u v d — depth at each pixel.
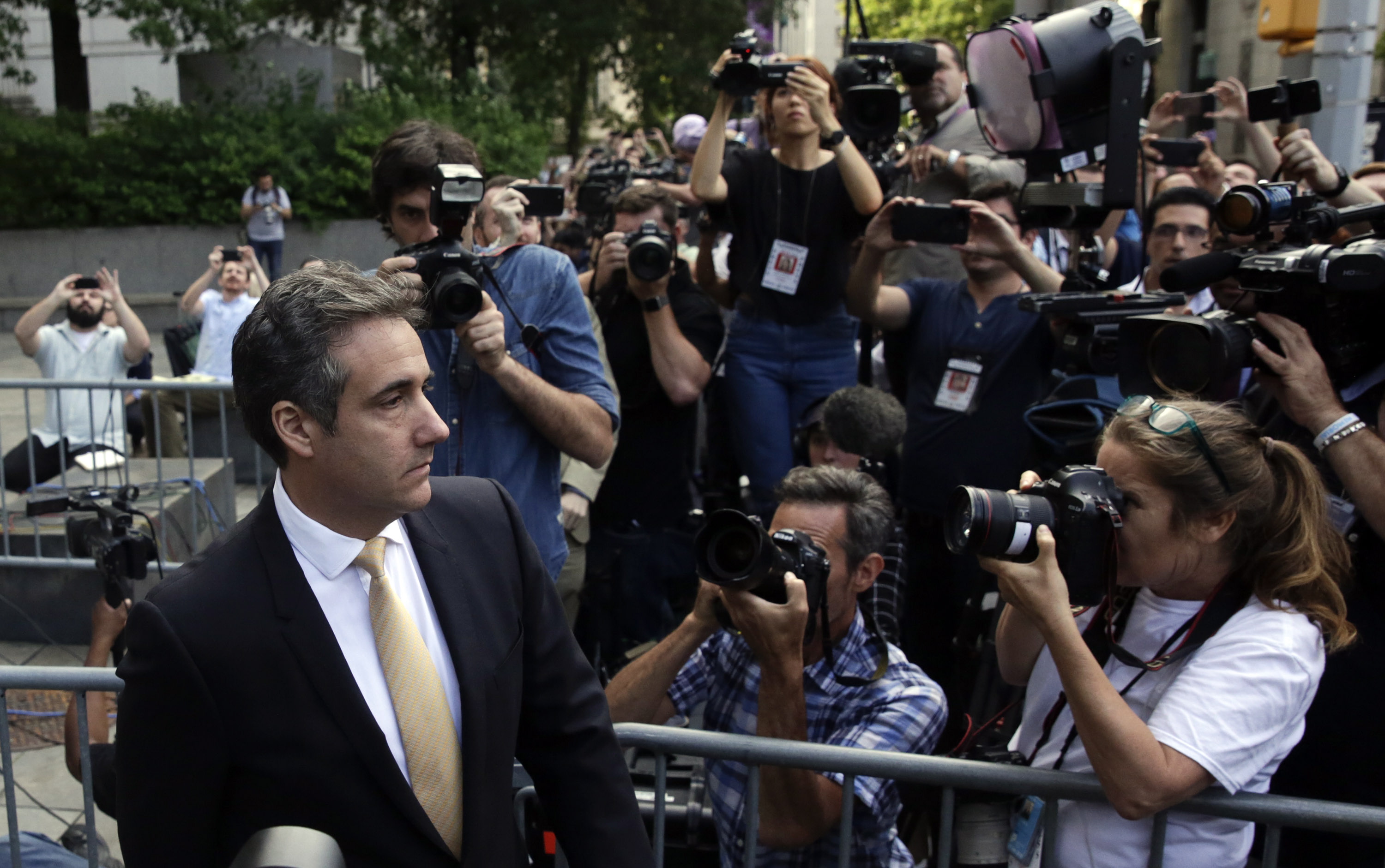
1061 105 3.08
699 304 4.23
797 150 4.16
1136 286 3.71
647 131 17.22
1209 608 1.82
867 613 2.54
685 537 4.06
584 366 2.79
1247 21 6.62
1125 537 1.78
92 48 21.25
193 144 15.96
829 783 2.06
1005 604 2.40
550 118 21.52
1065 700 1.93
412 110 16.98
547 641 1.60
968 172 4.48
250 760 1.34
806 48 47.31
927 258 5.21
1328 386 2.20
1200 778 1.66
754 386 4.27
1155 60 3.12
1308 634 1.74
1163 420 1.78
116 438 5.75
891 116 4.18
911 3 26.38
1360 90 4.32
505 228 3.14
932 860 2.36
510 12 19.23
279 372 1.34
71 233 15.68
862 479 2.36
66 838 2.84
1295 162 3.08
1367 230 3.08
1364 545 2.23
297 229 16.19
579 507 3.67
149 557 3.26
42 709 4.07
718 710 2.38
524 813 2.06
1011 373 3.59
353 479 1.37
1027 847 1.91
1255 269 2.30
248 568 1.39
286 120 16.41
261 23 17.77
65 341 5.97
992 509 1.68
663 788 1.96
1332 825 1.69
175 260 15.88
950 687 3.37
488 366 2.49
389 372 1.35
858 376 4.70
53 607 4.71
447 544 1.53
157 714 1.33
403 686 1.42
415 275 2.30
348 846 1.37
